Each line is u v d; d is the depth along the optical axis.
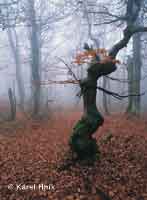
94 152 6.00
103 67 5.45
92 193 4.73
